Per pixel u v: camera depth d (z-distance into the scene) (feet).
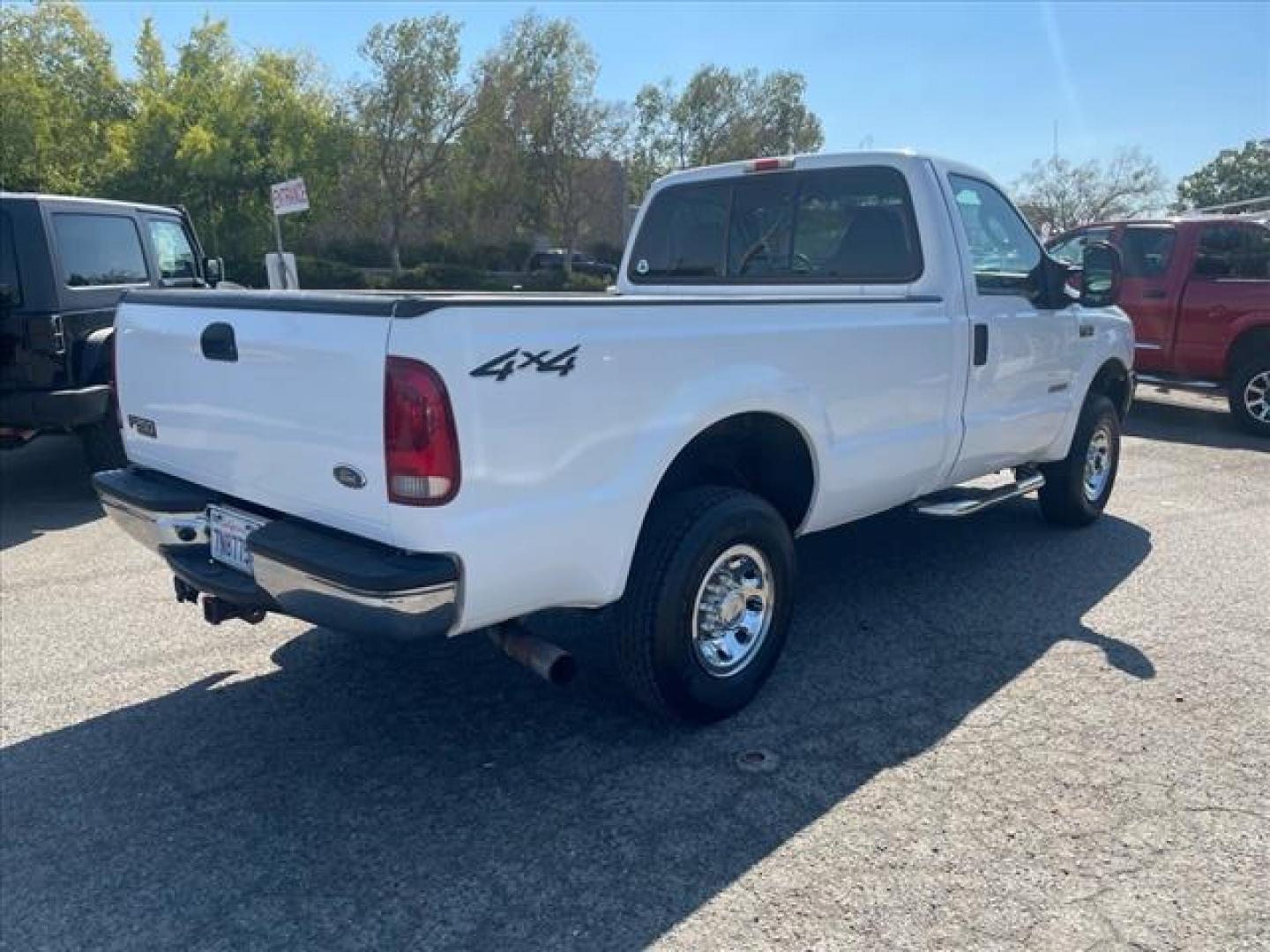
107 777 10.69
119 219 24.41
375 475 8.77
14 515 21.76
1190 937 8.11
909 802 10.07
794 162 15.65
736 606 11.60
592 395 9.45
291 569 9.07
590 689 12.76
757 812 9.94
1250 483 24.75
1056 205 132.16
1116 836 9.48
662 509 10.98
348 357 8.79
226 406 10.34
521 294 10.87
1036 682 12.85
